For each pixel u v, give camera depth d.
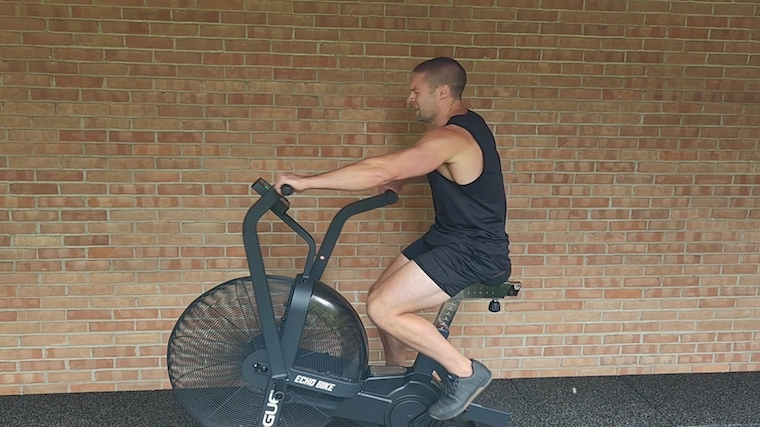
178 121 2.34
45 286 2.41
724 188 2.65
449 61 1.96
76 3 2.21
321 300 1.92
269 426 1.95
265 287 1.86
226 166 2.40
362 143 2.45
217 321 1.93
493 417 2.12
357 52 2.37
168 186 2.39
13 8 2.18
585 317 2.73
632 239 2.66
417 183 2.52
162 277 2.47
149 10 2.24
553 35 2.44
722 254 2.72
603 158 2.57
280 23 2.31
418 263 1.92
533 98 2.48
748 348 2.82
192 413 1.98
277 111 2.38
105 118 2.30
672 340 2.79
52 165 2.31
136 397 2.51
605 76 2.49
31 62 2.22
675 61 2.51
